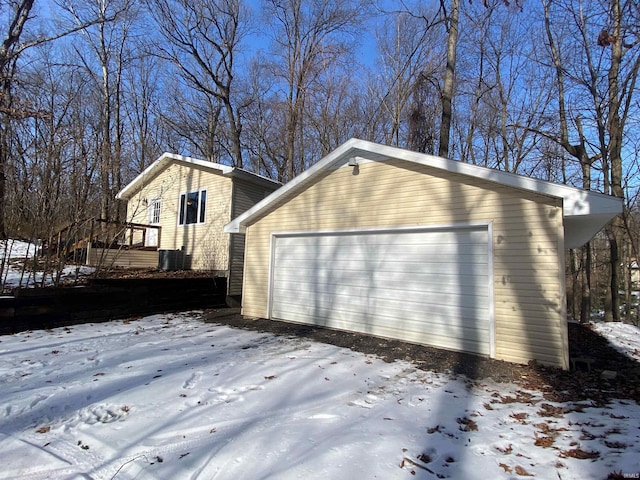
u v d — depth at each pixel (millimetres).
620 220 12609
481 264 6422
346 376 5074
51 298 7980
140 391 4312
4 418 3598
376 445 3080
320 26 19719
